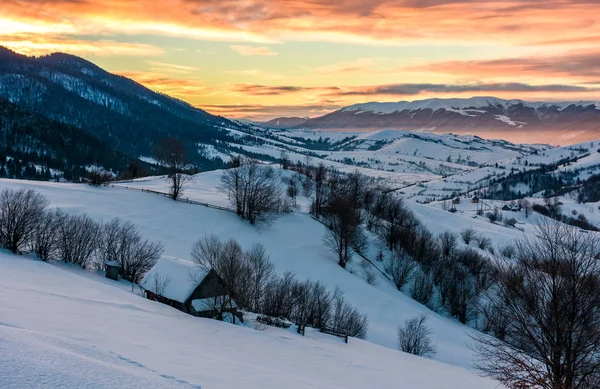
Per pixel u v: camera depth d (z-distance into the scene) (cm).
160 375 1466
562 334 1895
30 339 1505
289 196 11950
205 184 13100
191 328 3597
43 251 5803
